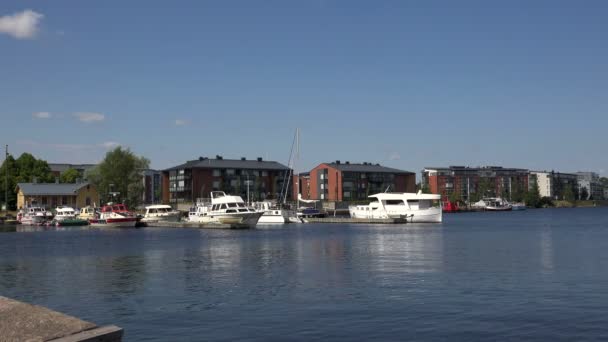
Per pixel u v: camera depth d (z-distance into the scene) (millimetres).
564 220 145125
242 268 40688
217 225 104312
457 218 168000
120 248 62125
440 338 19797
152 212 125750
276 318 23203
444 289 30000
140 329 21766
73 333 10656
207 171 183625
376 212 123688
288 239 73562
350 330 21047
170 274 37906
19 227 119750
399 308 24906
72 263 46594
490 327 21281
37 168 163125
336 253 52125
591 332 20469
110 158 159000
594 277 34500
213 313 24391
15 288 32844
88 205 153500
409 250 55094
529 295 28062
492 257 47438
